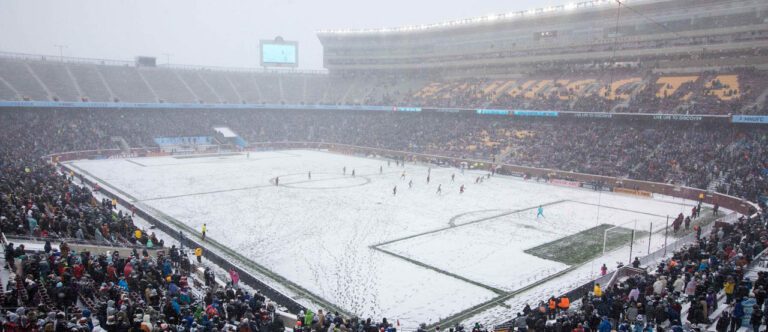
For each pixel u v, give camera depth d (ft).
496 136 279.49
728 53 246.47
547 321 67.82
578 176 216.33
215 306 64.39
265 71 417.08
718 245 94.89
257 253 112.16
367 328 61.82
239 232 129.70
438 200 176.96
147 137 309.42
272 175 228.22
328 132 357.41
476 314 81.51
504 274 101.04
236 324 59.72
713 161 194.49
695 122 222.28
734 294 70.54
